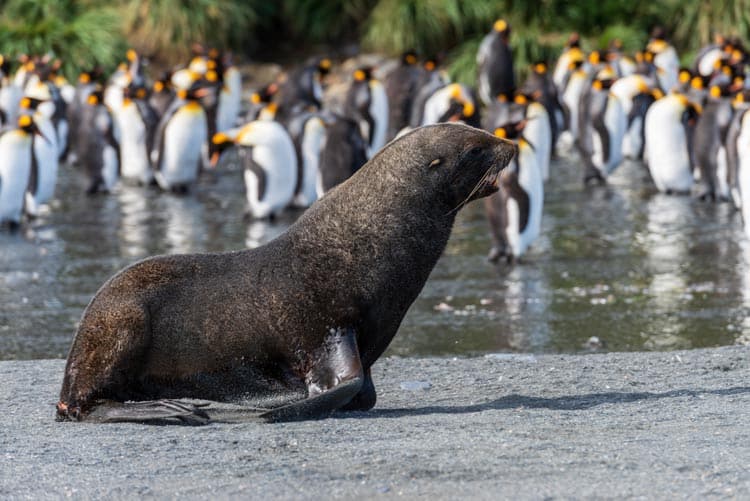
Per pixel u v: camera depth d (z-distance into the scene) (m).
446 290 33.38
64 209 49.88
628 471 12.63
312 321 16.19
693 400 17.33
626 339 27.56
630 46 82.75
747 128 45.38
